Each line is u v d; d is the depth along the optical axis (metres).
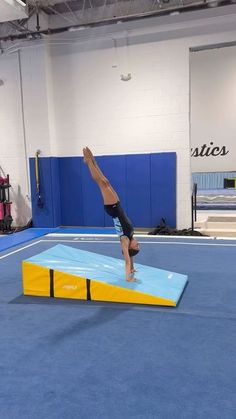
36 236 8.11
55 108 9.16
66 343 3.25
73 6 8.75
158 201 8.51
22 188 9.55
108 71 8.66
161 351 3.06
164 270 4.95
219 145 9.27
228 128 9.16
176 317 3.72
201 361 2.88
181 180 8.41
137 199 8.65
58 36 8.84
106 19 8.30
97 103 8.85
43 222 9.28
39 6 8.48
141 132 8.60
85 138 9.04
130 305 4.09
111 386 2.58
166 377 2.67
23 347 3.20
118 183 8.74
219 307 3.94
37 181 9.13
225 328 3.45
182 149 8.36
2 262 6.03
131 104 8.60
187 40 8.00
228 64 8.93
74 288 4.32
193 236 7.50
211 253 6.16
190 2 8.15
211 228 8.01
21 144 9.33
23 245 7.30
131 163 8.60
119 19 8.09
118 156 8.67
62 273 4.34
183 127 8.30
